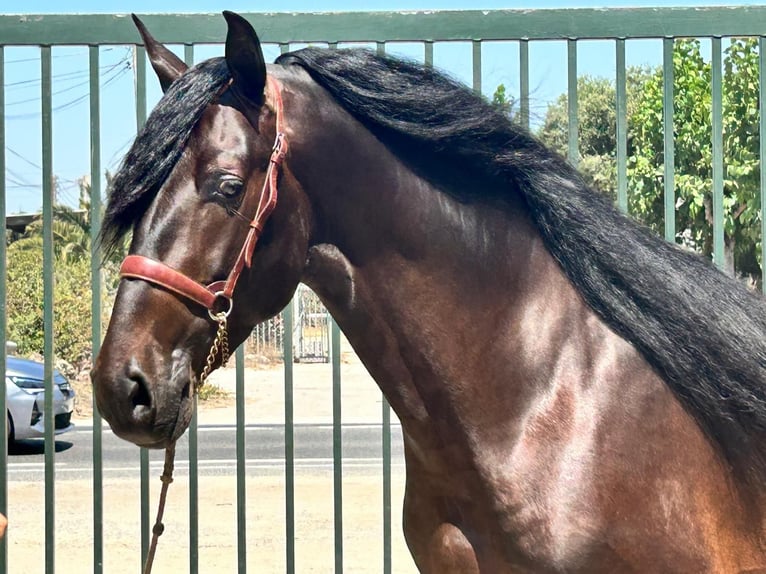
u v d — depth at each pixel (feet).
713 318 6.54
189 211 5.66
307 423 39.63
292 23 10.02
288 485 10.05
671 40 10.16
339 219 6.27
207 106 5.84
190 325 5.66
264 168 5.90
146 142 5.68
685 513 6.04
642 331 6.35
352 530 17.97
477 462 6.25
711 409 6.31
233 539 17.29
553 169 6.75
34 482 25.50
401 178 6.39
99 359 5.53
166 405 5.52
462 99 6.66
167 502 21.58
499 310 6.41
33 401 29.27
